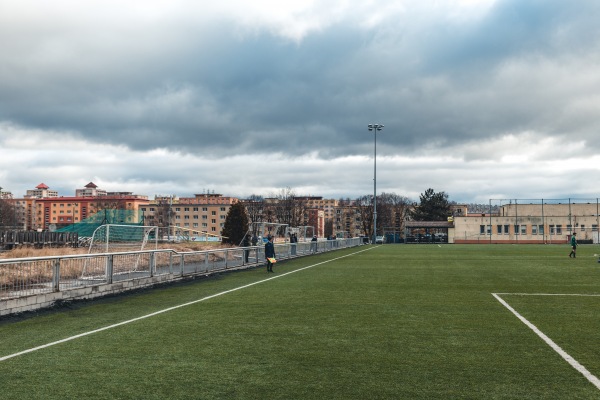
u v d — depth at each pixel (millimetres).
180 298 16406
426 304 14469
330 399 6258
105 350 8852
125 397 6355
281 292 17562
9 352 8812
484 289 18297
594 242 89562
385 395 6406
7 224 144625
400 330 10594
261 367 7711
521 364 7875
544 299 15562
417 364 7879
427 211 125938
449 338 9797
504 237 91938
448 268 28844
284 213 140500
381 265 31578
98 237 35312
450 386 6766
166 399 6277
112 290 17391
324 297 16109
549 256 42375
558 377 7176
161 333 10344
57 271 14859
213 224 185625
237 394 6453
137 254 19375
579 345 9188
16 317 12914
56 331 10836
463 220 92875
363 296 16328
